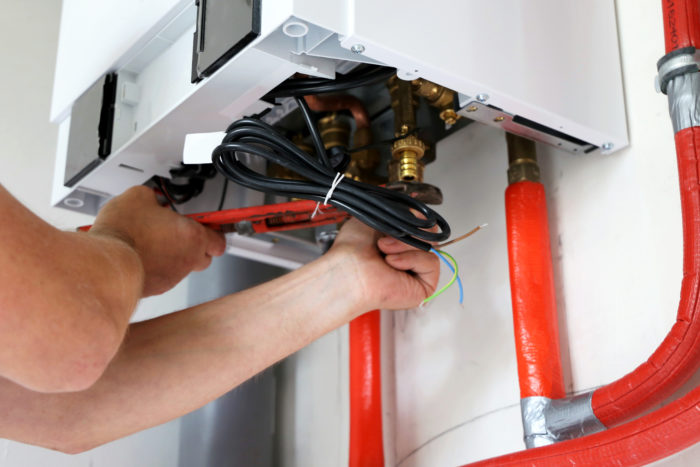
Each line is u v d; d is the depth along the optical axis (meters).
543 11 0.67
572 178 0.77
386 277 0.65
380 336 0.90
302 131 0.96
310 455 1.06
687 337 0.57
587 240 0.74
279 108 0.74
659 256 0.67
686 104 0.61
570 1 0.70
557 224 0.78
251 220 0.75
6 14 1.18
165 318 0.61
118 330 0.44
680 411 0.52
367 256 0.65
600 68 0.71
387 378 0.94
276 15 0.52
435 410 0.87
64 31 0.91
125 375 0.57
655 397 0.59
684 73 0.62
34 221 0.41
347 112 0.94
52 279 0.40
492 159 0.88
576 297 0.74
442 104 0.76
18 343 0.38
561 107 0.65
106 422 0.57
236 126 0.57
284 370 1.16
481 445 0.80
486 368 0.81
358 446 0.84
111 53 0.75
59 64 0.90
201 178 0.84
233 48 0.55
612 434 0.55
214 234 0.76
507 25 0.63
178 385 0.58
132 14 0.72
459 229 0.90
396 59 0.55
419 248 0.60
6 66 1.15
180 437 1.00
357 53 0.54
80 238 0.46
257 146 0.60
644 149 0.70
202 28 0.60
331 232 0.85
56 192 0.87
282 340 0.61
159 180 0.81
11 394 0.56
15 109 1.13
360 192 0.56
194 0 0.63
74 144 0.80
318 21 0.51
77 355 0.40
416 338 0.93
